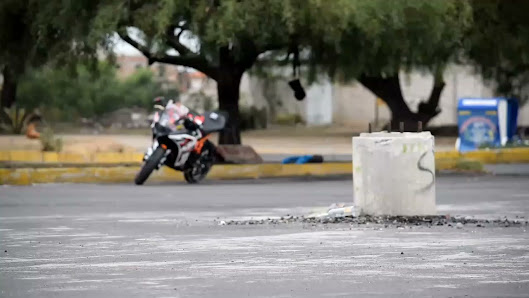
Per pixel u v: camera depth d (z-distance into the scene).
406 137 34.78
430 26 62.03
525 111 137.62
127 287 21.30
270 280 22.06
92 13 61.72
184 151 54.94
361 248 27.44
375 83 89.81
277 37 62.38
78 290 20.98
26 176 56.59
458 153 76.88
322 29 61.59
